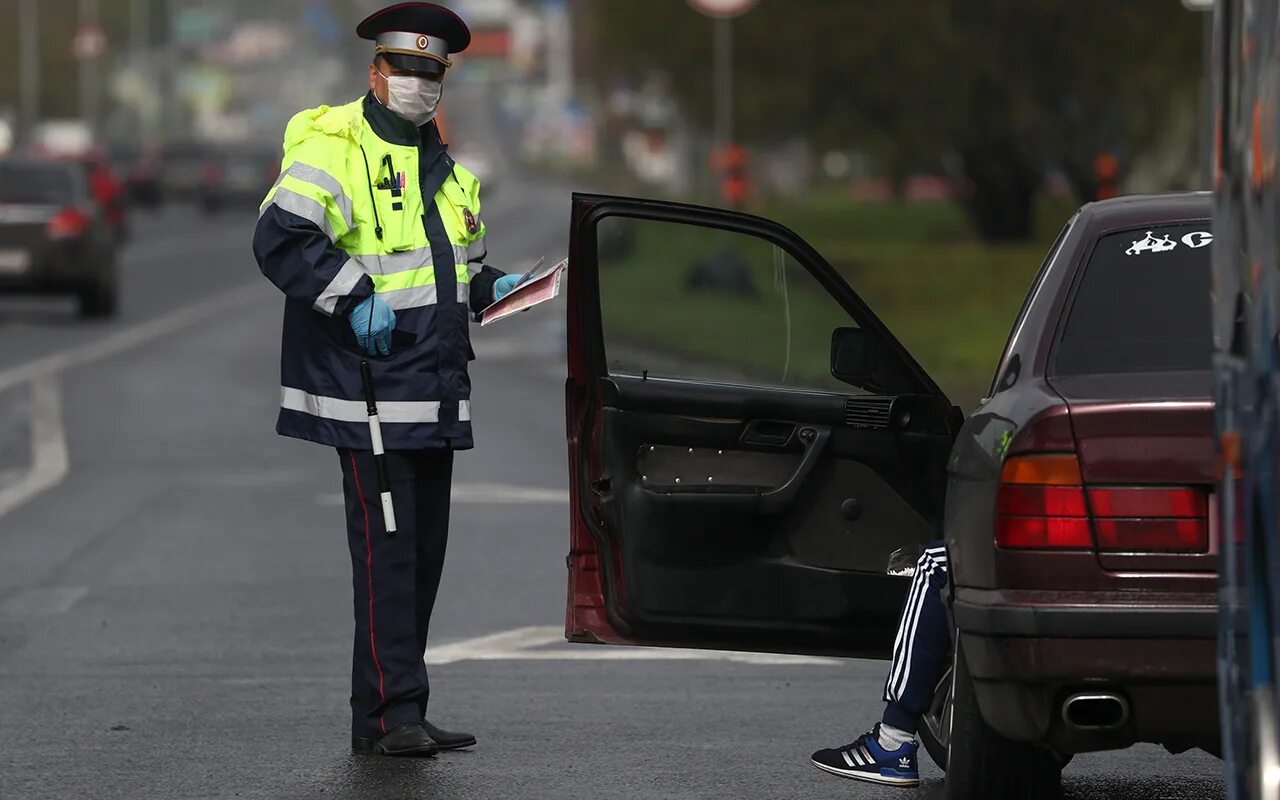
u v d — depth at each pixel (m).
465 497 40.31
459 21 21.30
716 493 19.30
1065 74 122.88
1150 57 119.69
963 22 123.62
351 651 26.73
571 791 19.84
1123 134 125.38
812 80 129.12
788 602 19.41
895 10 123.44
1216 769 20.97
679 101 140.62
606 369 19.55
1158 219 17.52
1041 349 16.84
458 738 21.62
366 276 20.80
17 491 41.47
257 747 21.66
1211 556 15.46
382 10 21.12
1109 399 15.77
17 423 52.50
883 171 139.62
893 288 91.38
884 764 18.92
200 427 51.75
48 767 20.80
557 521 37.50
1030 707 15.72
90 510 39.00
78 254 82.50
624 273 105.75
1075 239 17.53
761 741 22.00
